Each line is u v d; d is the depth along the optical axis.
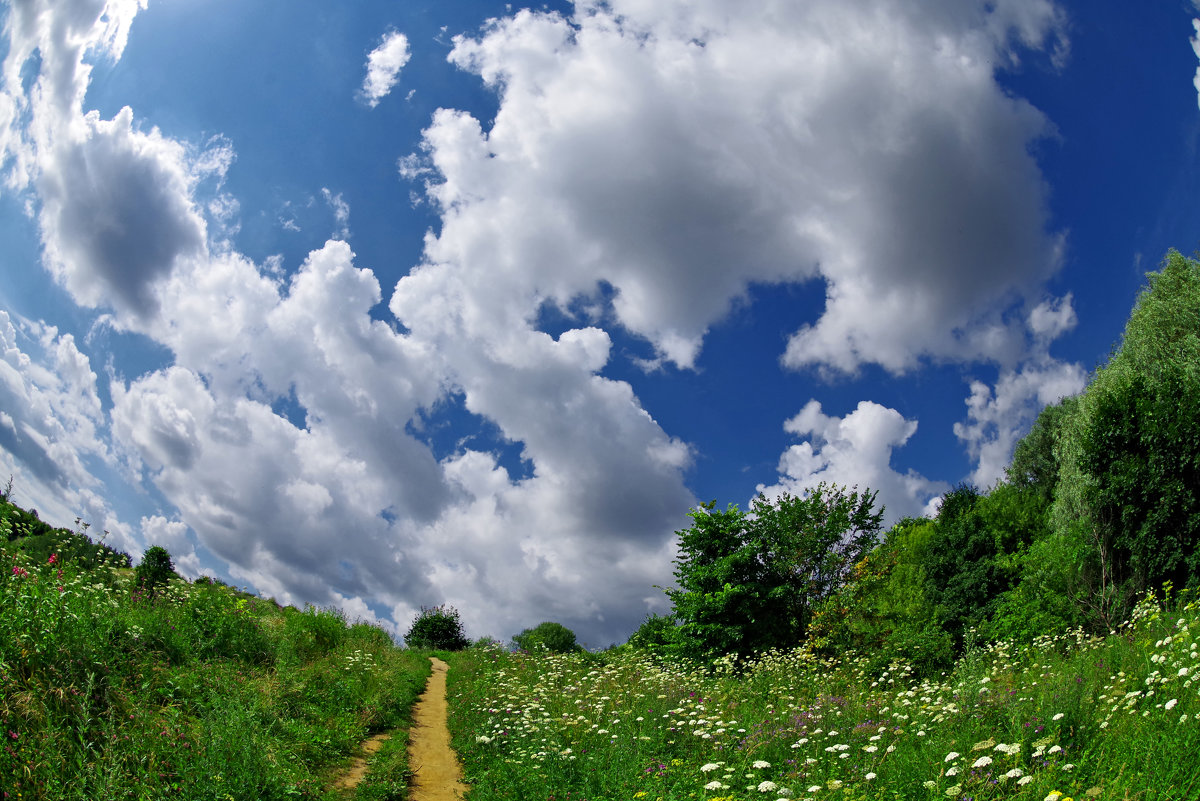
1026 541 29.22
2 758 5.61
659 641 32.97
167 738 7.14
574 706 12.77
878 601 27.08
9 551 8.48
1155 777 5.37
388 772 9.18
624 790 8.19
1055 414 38.75
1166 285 25.17
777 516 27.62
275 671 11.41
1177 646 8.33
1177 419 19.44
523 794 8.66
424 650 30.33
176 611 11.45
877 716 10.07
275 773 7.50
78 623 8.10
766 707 11.70
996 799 5.66
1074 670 9.14
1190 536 18.25
